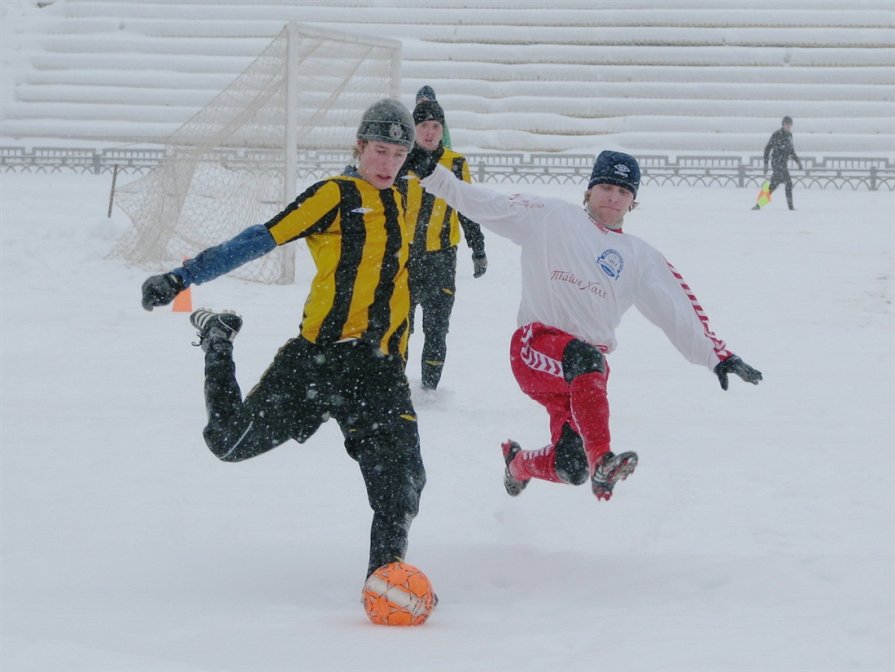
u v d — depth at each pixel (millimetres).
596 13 117688
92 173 98562
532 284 14852
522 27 117625
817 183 96062
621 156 14875
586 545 15984
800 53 114125
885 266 52625
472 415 25094
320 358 12828
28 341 34219
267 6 120438
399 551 12273
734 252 57125
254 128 48188
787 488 19203
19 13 121500
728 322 40625
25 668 9016
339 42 48625
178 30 119312
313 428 13133
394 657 9969
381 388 12906
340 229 12734
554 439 15016
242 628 11156
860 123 108625
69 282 45562
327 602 12852
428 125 24547
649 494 18812
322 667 9617
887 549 15562
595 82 113562
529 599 12906
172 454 21156
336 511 17547
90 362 31266
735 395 28703
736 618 11203
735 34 115812
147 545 15328
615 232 14961
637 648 10055
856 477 20031
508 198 14828
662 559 14492
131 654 9680
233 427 12781
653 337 37625
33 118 112562
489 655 10039
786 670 9328
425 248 25891
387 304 12953
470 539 16188
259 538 16016
